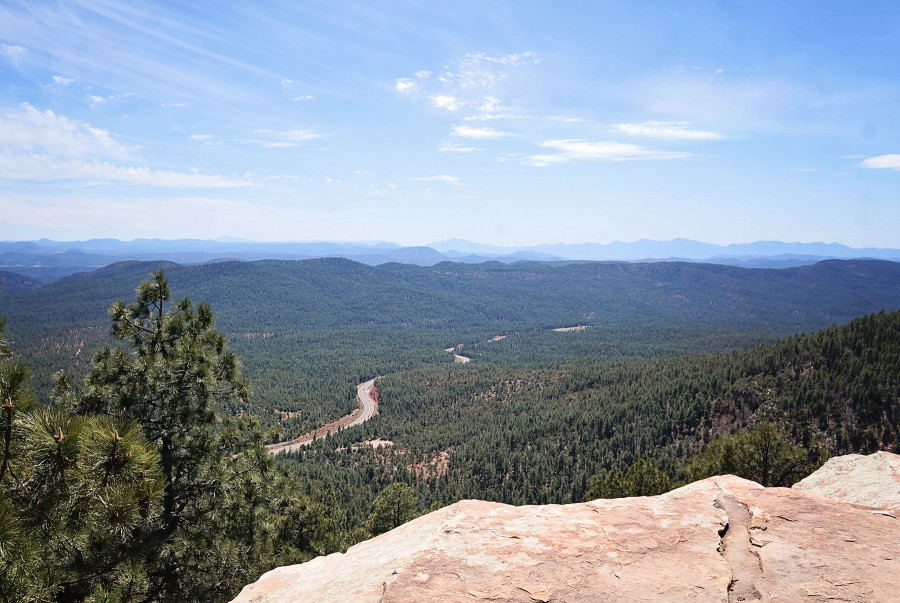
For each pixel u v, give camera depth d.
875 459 8.55
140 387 13.83
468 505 6.42
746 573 4.55
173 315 15.45
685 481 27.78
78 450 7.24
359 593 4.64
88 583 8.52
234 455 15.21
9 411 7.11
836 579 4.36
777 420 131.12
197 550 13.47
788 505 6.05
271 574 6.01
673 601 4.12
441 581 4.52
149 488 7.88
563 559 4.87
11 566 6.47
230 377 15.33
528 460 139.12
